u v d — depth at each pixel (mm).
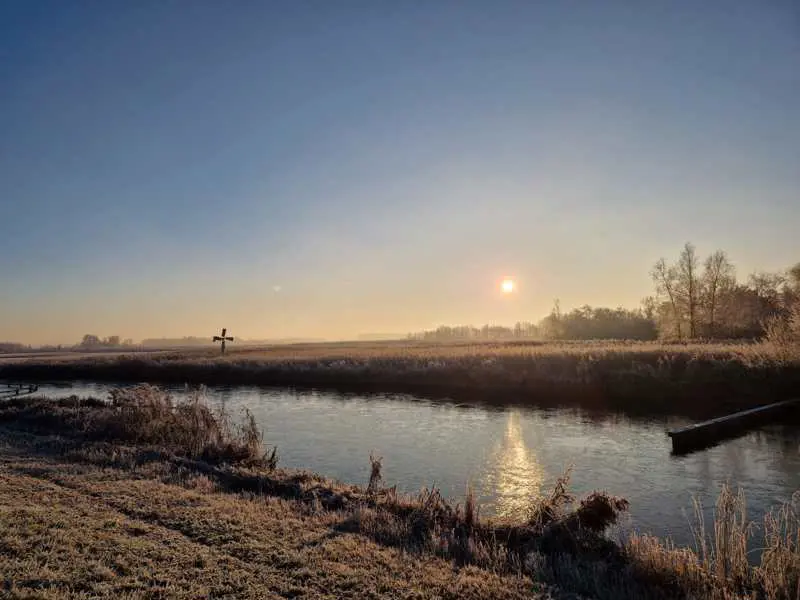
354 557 8109
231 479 13195
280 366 52500
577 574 7754
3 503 9930
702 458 17672
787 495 13500
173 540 8484
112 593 6555
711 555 8750
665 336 72500
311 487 12438
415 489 14344
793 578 7418
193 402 20688
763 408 24156
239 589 6867
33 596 6332
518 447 19531
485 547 8953
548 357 39438
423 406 30953
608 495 11984
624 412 27156
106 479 12289
